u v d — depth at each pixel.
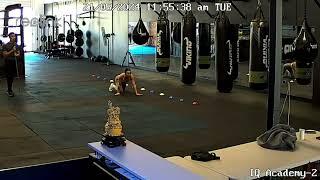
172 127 6.37
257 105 8.10
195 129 6.25
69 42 18.47
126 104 8.27
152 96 9.20
